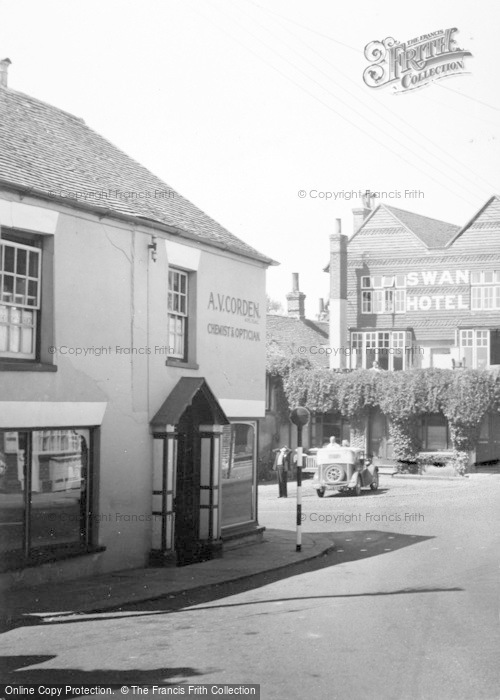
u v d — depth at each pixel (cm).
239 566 1496
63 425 1313
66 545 1326
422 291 4512
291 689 713
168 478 1511
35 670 788
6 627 988
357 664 791
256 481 1861
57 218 1319
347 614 1031
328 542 1816
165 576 1378
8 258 1259
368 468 3055
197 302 1672
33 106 1702
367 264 4622
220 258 1761
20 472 1241
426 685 722
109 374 1418
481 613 1022
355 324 4609
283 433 4100
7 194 1230
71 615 1058
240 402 1806
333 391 3997
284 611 1066
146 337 1512
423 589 1205
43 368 1273
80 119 1852
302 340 4825
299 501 1697
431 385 3869
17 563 1224
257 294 1909
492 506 2517
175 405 1531
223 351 1762
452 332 4422
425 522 2138
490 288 4375
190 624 995
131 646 883
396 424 3941
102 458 1397
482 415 3800
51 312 1303
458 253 4447
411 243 4544
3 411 1201
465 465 3841
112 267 1435
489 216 4406
